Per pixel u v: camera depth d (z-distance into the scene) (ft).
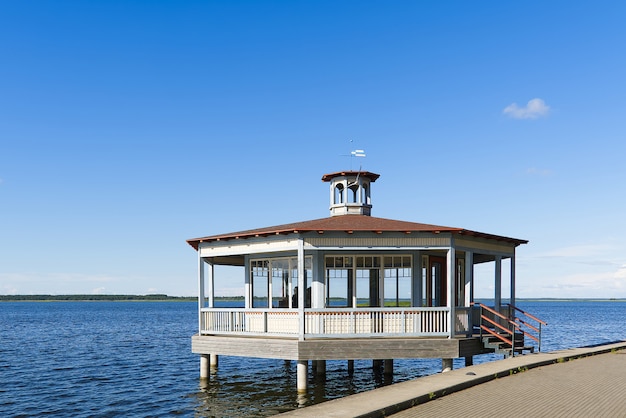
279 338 67.36
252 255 75.66
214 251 74.49
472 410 37.86
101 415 69.31
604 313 495.82
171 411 68.90
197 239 74.38
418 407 38.88
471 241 69.92
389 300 68.85
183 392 81.76
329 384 80.18
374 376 87.35
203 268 76.95
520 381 49.55
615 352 75.56
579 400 41.16
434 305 71.10
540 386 47.01
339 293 68.74
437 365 105.29
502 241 75.97
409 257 69.41
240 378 89.04
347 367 97.19
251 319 73.36
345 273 69.05
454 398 41.91
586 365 60.95
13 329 246.88
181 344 167.12
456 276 75.87
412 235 65.57
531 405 39.40
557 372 55.26
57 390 87.81
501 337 68.44
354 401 38.42
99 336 202.80
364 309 64.08
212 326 74.64
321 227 65.21
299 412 35.53
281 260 72.08
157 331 231.71
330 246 65.10
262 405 68.08
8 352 145.48
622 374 54.03
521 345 70.69
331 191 82.99
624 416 36.22
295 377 87.71
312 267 69.05
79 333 219.82
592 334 198.08
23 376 102.89
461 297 76.38
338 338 64.75
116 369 111.14
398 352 63.36
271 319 70.54
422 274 69.92
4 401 79.20
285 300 71.10
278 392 75.41
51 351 147.95
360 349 63.36
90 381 96.43
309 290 69.15
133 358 129.90
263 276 74.13
